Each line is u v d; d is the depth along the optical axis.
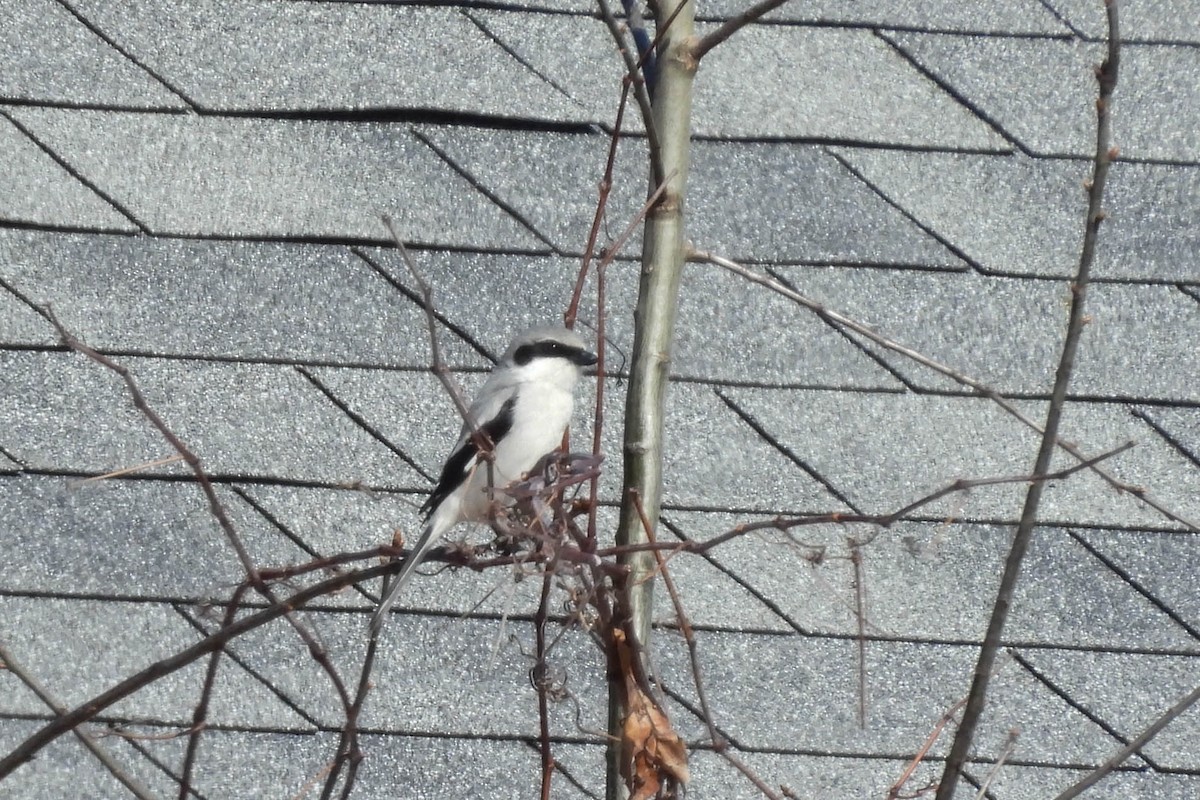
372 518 9.77
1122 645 9.70
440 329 10.14
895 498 9.90
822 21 10.87
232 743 9.42
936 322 10.23
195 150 10.41
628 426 6.93
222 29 10.69
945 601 9.74
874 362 10.15
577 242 10.36
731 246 10.36
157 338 10.04
